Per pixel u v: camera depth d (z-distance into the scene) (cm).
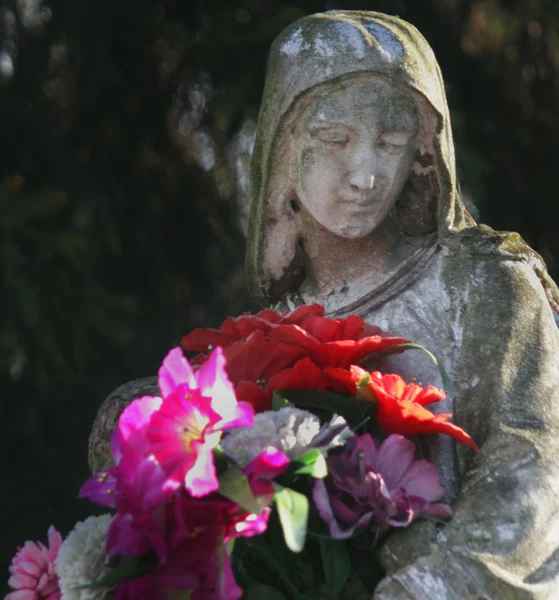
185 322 1059
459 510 311
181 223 1073
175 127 1073
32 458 974
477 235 359
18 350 930
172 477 280
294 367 316
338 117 346
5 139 1019
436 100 352
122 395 375
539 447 318
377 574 311
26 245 944
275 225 377
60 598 328
